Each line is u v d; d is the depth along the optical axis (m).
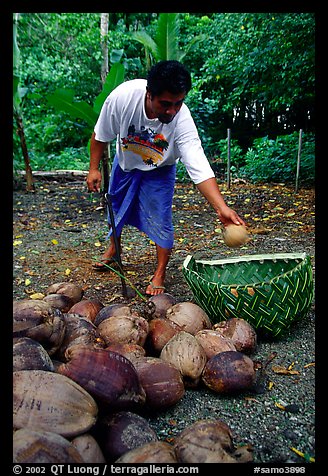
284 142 10.83
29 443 1.64
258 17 10.14
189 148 3.42
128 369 2.09
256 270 3.56
